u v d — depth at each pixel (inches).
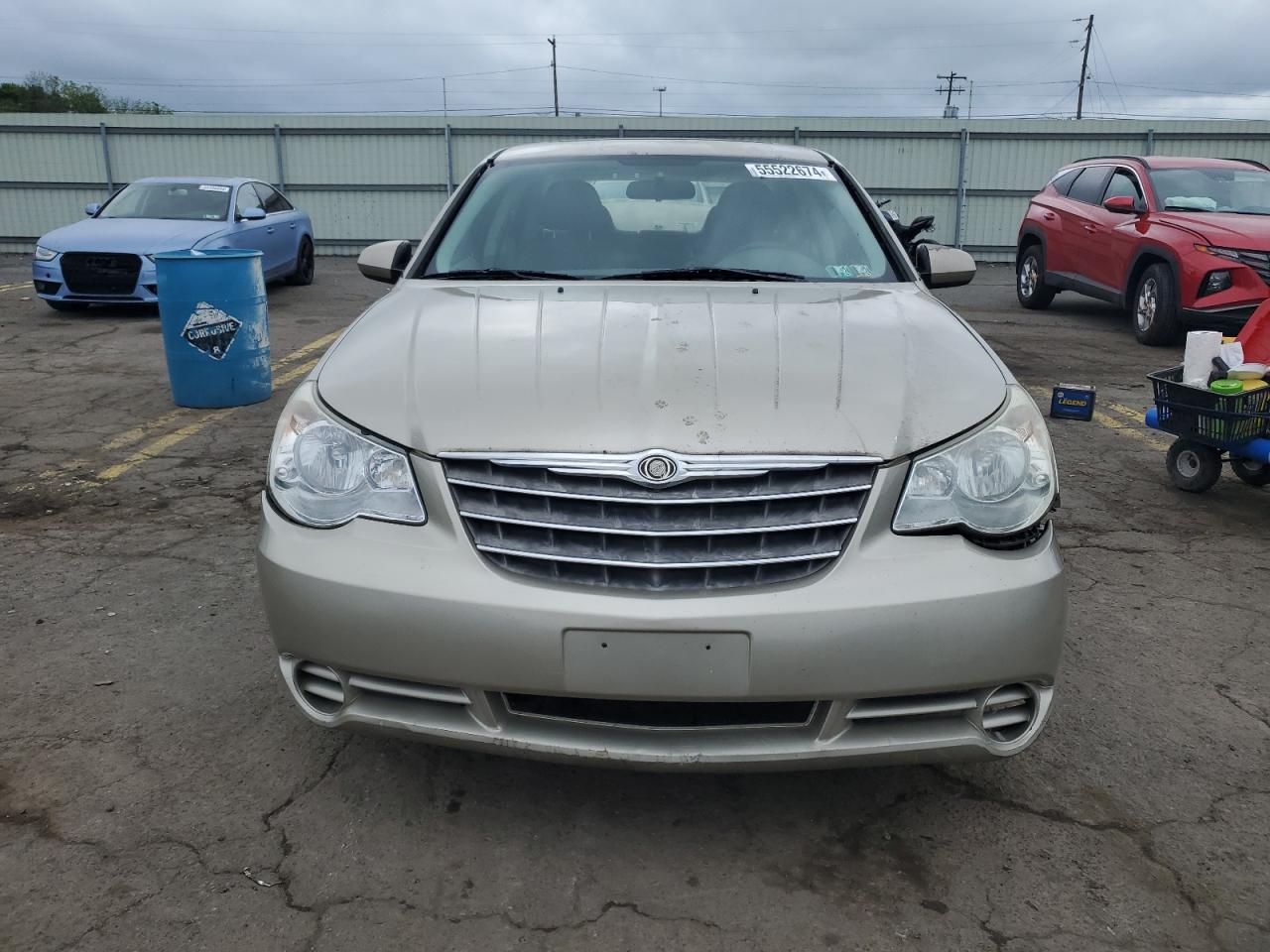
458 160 757.9
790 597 77.2
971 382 91.6
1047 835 90.7
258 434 227.6
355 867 85.2
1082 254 410.3
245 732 105.8
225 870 84.4
